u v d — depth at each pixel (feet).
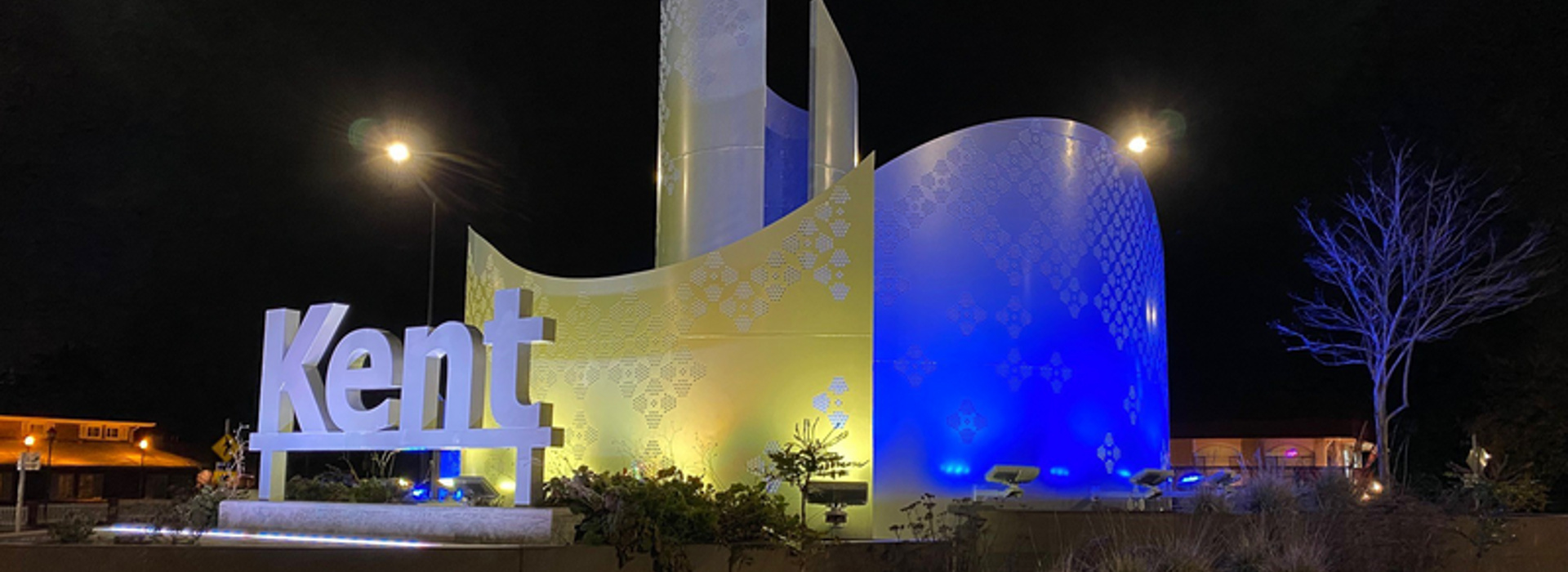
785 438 56.85
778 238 58.80
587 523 38.22
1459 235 109.19
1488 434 113.80
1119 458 66.74
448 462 72.38
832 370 57.16
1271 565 45.73
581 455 60.64
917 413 60.85
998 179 65.00
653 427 59.00
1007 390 62.64
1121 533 51.11
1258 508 54.85
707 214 64.44
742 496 41.83
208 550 31.40
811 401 57.06
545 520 37.60
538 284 64.80
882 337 61.31
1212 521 51.80
